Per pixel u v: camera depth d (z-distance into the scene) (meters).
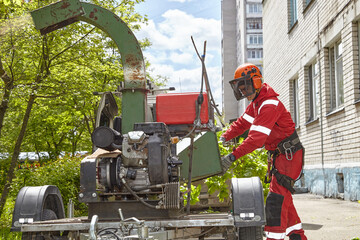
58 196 4.90
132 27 14.42
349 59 12.60
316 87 16.53
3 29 9.09
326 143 14.87
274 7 23.20
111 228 4.05
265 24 26.00
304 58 17.42
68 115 17.84
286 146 4.87
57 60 11.83
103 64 13.83
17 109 15.61
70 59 11.72
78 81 11.29
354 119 12.28
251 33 73.44
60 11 4.84
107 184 4.48
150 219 4.24
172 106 4.97
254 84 4.78
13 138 17.58
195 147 4.98
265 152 7.60
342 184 13.55
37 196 4.52
